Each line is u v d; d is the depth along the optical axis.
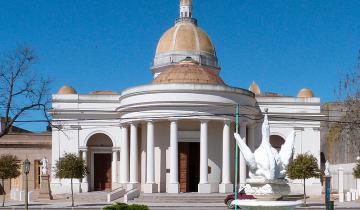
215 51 62.75
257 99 54.81
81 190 52.28
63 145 53.00
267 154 16.91
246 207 16.59
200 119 45.50
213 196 42.41
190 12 63.62
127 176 49.44
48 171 53.91
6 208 38.03
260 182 16.84
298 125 55.03
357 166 41.97
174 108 45.53
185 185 46.94
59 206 39.78
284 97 55.09
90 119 53.44
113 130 53.38
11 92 26.47
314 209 36.62
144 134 48.38
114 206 21.69
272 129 54.84
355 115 31.36
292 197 49.44
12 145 57.09
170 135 46.00
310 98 55.25
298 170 40.50
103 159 54.34
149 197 42.78
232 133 47.97
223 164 46.16
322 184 53.94
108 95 53.94
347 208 37.16
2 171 44.38
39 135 57.69
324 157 63.94
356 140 34.28
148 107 46.12
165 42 61.22
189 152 47.59
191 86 45.44
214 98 45.69
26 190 29.08
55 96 53.44
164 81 48.34
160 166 47.16
